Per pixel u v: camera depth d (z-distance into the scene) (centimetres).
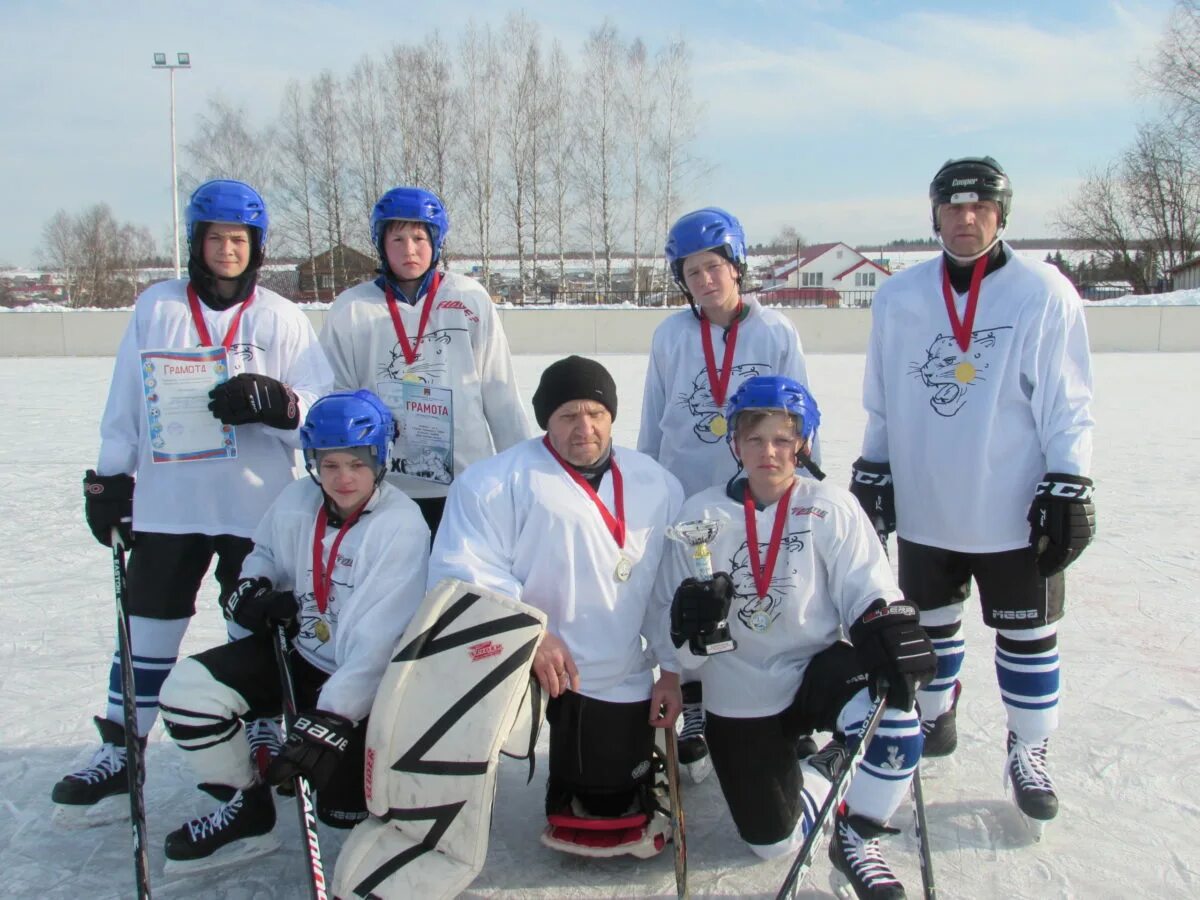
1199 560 499
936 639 285
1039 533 252
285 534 254
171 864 237
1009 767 267
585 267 3803
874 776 220
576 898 230
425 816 210
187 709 228
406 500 250
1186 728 310
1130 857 241
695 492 313
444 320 304
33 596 459
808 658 247
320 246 3475
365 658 226
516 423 318
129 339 282
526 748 226
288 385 284
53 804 270
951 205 261
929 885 217
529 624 215
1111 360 1848
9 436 950
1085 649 378
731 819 268
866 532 241
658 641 254
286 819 267
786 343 300
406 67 3275
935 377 271
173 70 2470
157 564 278
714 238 288
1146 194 3322
